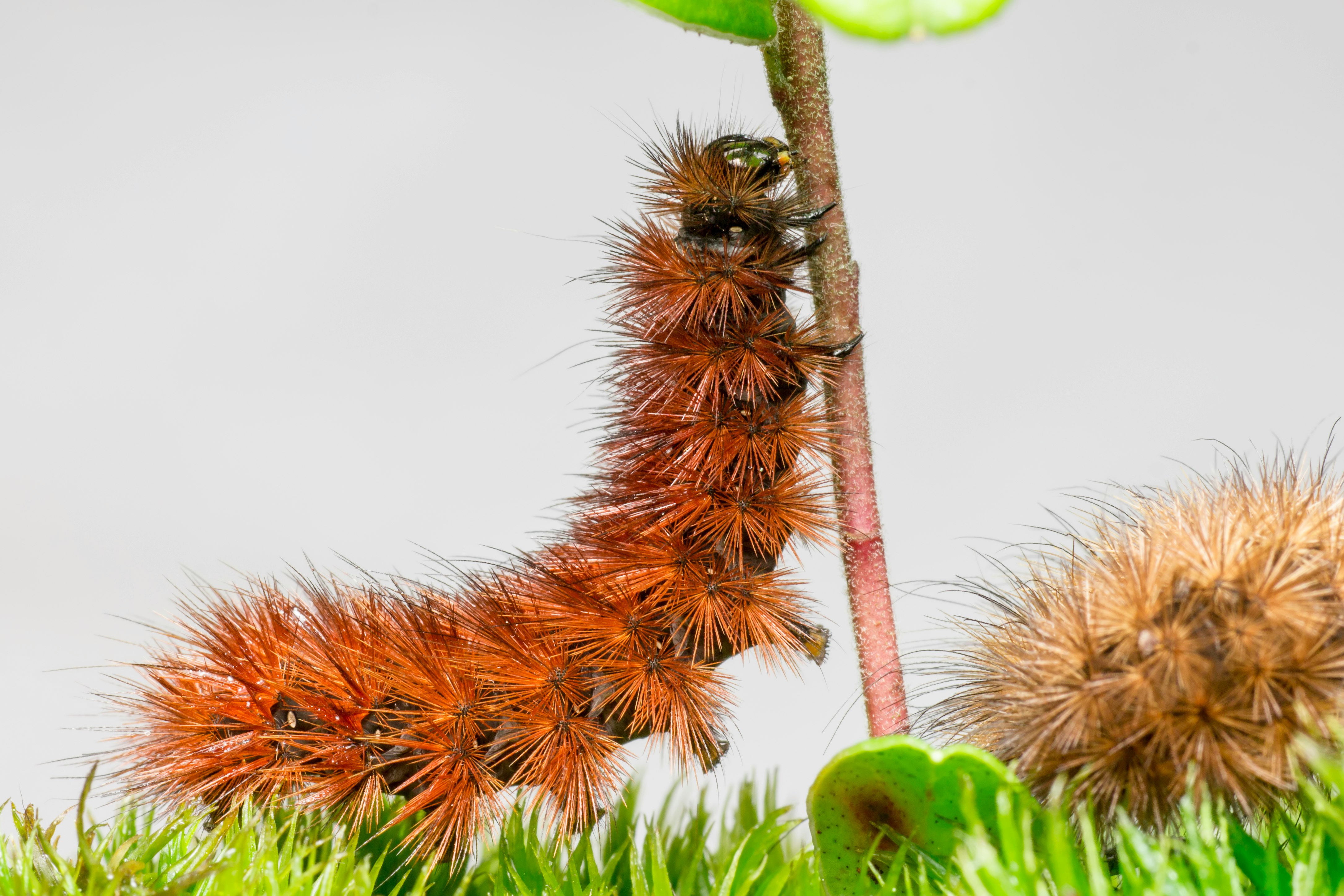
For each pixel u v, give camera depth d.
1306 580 0.20
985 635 0.21
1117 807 0.20
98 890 0.20
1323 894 0.20
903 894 0.20
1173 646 0.20
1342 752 0.20
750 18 0.20
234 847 0.21
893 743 0.20
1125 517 0.21
